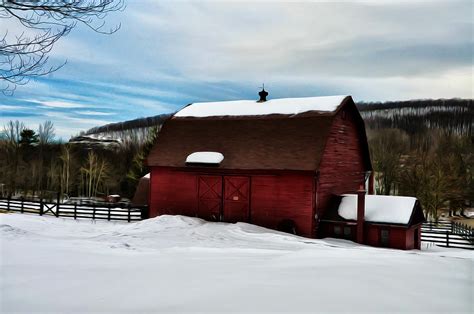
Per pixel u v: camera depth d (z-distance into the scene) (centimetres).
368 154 2691
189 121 2647
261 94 2694
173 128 2652
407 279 599
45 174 6312
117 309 436
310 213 2109
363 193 2008
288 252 1059
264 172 2245
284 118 2361
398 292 512
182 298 475
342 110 2417
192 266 709
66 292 507
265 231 2086
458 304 468
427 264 766
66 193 5844
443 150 5803
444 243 2428
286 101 2569
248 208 2286
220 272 643
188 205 2467
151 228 2108
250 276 604
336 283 551
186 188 2478
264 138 2322
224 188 2364
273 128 2342
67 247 1020
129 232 2009
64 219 2597
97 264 728
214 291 506
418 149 5872
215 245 1606
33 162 6109
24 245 963
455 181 4416
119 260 794
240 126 2455
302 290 509
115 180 6200
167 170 2541
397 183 4819
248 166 2252
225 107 2717
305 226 2123
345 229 2106
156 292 506
